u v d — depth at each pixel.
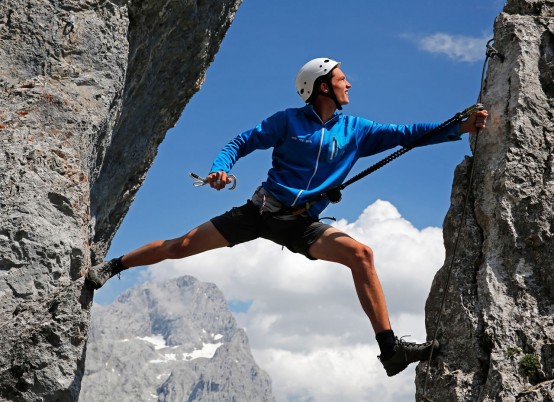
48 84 5.57
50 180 5.19
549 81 4.68
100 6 5.90
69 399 4.88
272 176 4.54
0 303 4.89
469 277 4.48
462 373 4.24
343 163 4.56
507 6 5.05
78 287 4.97
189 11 6.92
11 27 5.68
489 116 4.69
